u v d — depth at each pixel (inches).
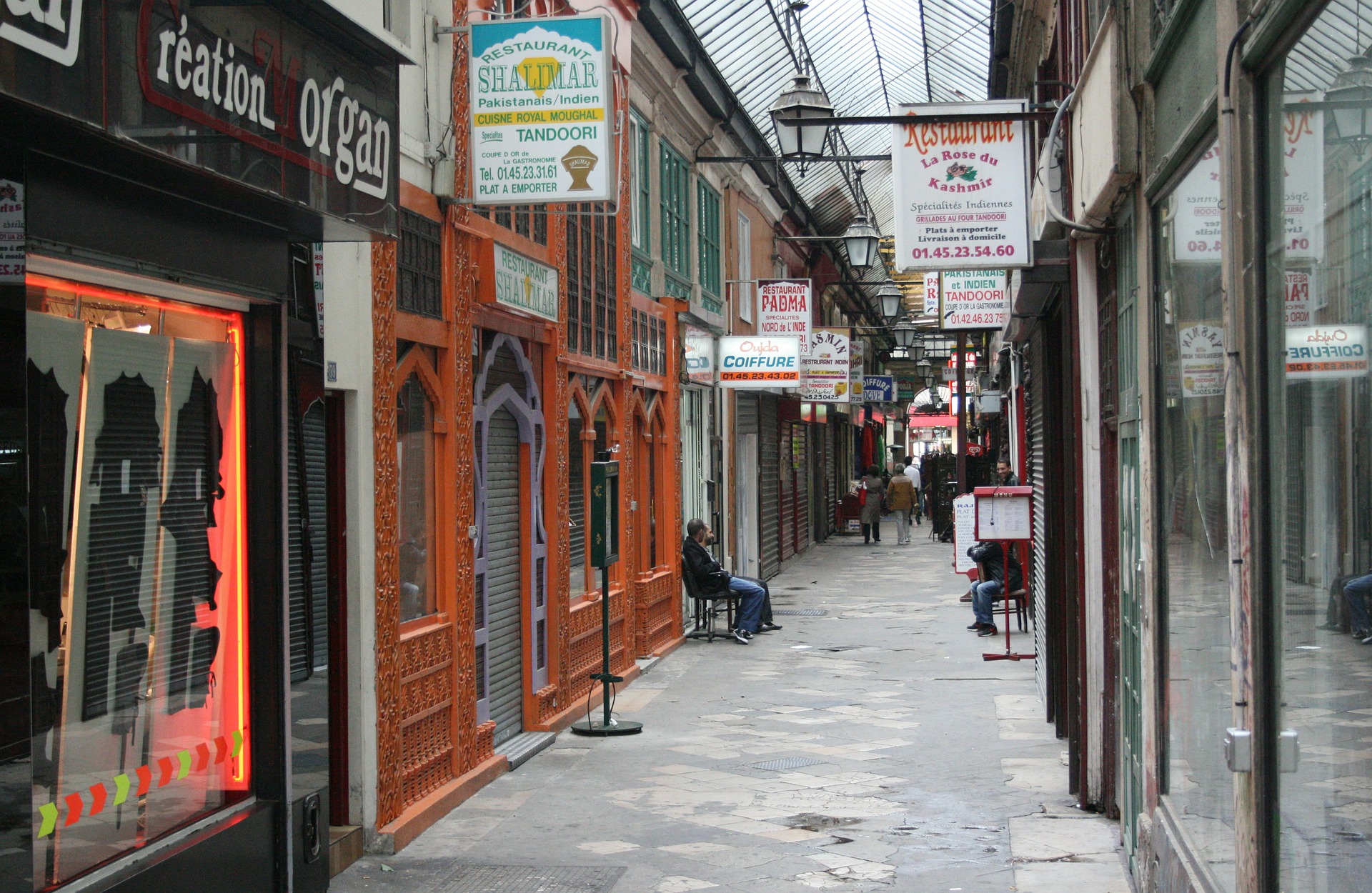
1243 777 143.3
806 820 304.7
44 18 133.0
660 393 597.3
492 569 367.9
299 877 230.1
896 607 770.2
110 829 172.9
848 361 909.8
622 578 518.0
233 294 198.4
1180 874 186.2
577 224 448.1
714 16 589.0
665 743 394.0
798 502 1167.6
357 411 268.1
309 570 241.0
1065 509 359.6
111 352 176.2
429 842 286.2
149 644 183.2
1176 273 192.7
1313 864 121.3
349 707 272.8
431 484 320.8
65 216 158.7
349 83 205.5
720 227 751.7
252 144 175.5
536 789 336.2
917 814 307.9
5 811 139.6
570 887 254.8
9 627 141.6
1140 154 215.3
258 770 207.8
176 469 190.9
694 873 264.1
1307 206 120.3
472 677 335.9
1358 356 105.1
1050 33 425.4
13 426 144.6
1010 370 867.4
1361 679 106.4
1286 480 129.8
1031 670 529.7
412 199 298.7
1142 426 223.8
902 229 301.4
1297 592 126.1
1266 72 135.1
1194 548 183.0
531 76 305.9
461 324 326.6
